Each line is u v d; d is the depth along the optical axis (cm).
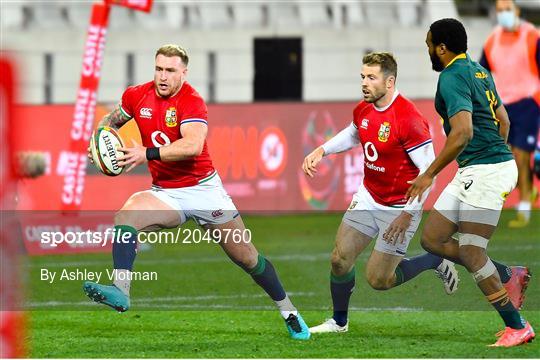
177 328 2536
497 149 2188
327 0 7088
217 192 2291
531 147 4512
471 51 6481
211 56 6456
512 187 2205
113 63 6400
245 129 5456
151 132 2275
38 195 5181
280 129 5456
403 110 2277
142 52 6384
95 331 2486
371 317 2672
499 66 4434
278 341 2322
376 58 2270
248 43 6588
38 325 2564
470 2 7062
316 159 2395
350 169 5453
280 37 5894
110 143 2252
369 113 2308
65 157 5238
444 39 2167
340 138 2406
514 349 2198
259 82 5906
